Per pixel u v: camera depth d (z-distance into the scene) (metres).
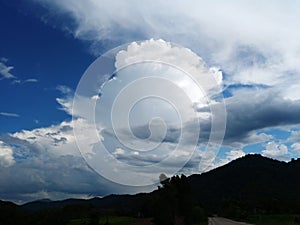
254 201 139.00
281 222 97.44
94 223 55.31
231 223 91.94
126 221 58.84
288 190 158.75
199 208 79.81
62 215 55.81
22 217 52.00
